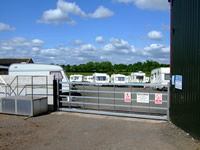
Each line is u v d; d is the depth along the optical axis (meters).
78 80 33.97
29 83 9.23
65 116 7.63
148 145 4.48
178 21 5.99
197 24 4.69
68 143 4.66
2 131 5.55
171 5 6.69
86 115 7.81
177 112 5.98
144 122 6.70
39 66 12.52
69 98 8.69
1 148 4.29
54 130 5.73
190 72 5.03
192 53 4.94
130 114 7.41
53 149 4.29
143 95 7.22
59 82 8.81
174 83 6.28
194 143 4.52
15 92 9.48
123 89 22.19
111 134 5.35
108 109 9.06
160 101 6.98
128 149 4.26
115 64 69.31
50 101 8.77
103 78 28.27
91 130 5.74
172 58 6.58
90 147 4.39
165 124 6.39
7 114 8.01
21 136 5.16
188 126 5.12
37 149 4.28
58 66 12.38
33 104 7.59
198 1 4.67
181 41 5.72
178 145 4.43
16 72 12.78
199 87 4.54
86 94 17.27
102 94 17.39
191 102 4.95
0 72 27.23
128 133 5.43
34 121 6.82
